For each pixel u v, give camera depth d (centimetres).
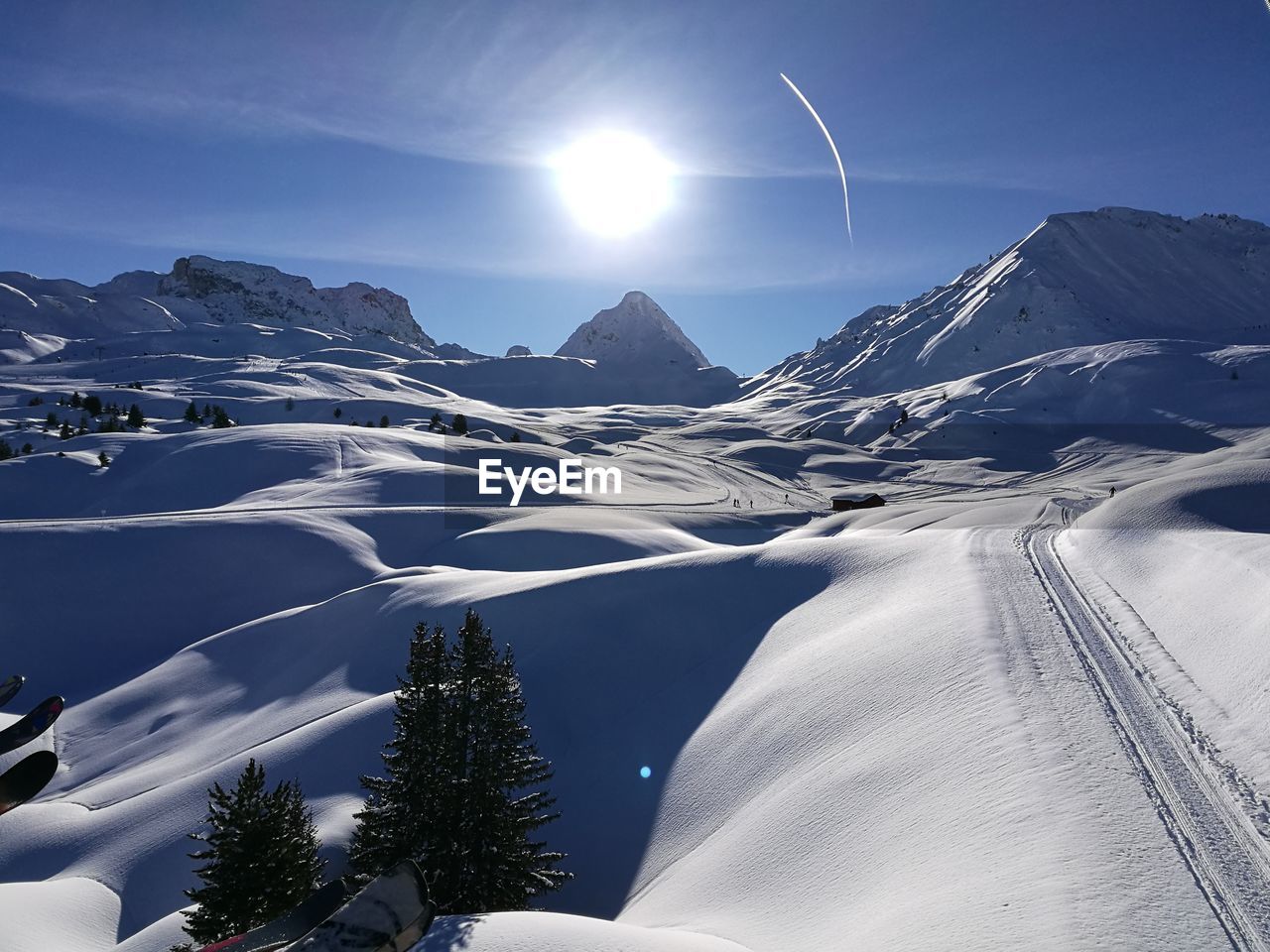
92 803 3222
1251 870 1154
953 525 6744
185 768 3416
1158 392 19788
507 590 4397
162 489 9344
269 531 7044
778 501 12312
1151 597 2695
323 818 2552
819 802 1895
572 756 3086
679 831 2366
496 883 1828
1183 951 970
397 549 7369
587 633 3797
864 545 4188
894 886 1367
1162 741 1619
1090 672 2044
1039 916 1066
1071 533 4059
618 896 2228
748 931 1462
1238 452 13562
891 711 2186
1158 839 1248
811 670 2803
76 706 4522
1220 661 1975
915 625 2734
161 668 4838
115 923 2375
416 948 1198
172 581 6362
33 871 2766
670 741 2983
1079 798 1402
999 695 1961
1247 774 1452
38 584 6047
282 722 3644
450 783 1838
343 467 10156
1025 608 2664
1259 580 2397
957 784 1633
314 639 4647
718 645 3653
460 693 1925
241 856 1747
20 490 8975
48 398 19050
